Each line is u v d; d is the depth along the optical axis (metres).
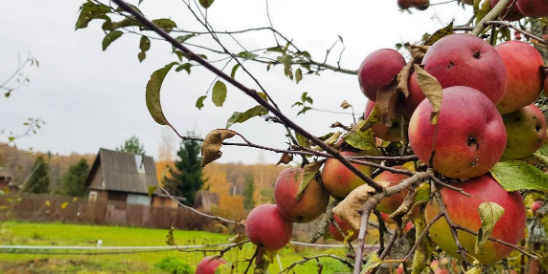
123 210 33.28
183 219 31.36
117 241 21.38
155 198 41.19
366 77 1.71
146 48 2.27
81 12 1.83
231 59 1.98
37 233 22.34
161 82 1.44
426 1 3.14
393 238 1.37
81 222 32.00
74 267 13.82
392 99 1.59
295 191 2.30
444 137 1.30
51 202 31.19
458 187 1.42
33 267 13.51
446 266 3.41
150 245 19.27
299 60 3.03
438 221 1.44
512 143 1.73
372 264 1.11
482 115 1.30
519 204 1.41
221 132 1.54
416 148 1.38
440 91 1.22
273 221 2.46
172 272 13.66
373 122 1.78
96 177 41.34
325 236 2.79
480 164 1.31
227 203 43.94
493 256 1.41
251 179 48.66
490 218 1.18
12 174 27.53
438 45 1.49
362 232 0.97
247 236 2.60
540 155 1.79
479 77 1.41
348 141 1.98
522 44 1.70
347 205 1.17
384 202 1.89
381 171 2.06
